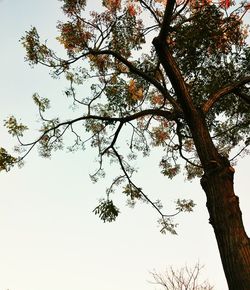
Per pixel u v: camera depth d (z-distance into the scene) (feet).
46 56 33.60
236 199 21.54
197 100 37.47
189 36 33.19
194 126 25.38
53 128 35.04
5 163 31.24
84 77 37.35
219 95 28.22
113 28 35.47
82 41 34.45
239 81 29.25
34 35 32.76
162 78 35.29
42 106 35.22
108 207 31.58
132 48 36.96
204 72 36.29
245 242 19.89
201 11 33.27
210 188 22.29
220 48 34.83
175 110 29.37
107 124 34.83
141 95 38.58
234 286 19.07
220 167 22.67
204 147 24.07
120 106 38.86
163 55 27.43
